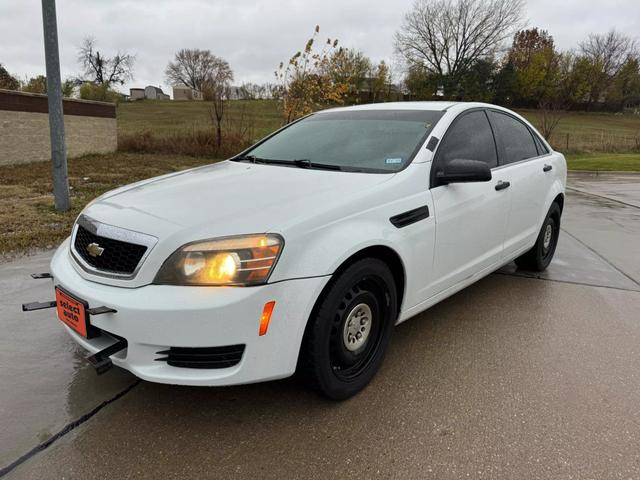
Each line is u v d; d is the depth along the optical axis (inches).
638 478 84.4
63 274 103.1
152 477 84.0
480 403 106.0
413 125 137.5
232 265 87.9
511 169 159.3
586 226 292.5
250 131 718.5
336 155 134.6
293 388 111.1
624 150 1082.1
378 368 114.6
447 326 144.9
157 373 89.8
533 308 159.3
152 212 99.4
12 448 90.5
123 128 1079.6
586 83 2748.5
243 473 85.0
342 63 532.7
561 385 113.5
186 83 3565.5
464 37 2456.9
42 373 116.4
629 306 162.1
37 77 968.9
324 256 94.5
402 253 111.9
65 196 275.1
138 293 89.5
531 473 85.4
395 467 86.7
